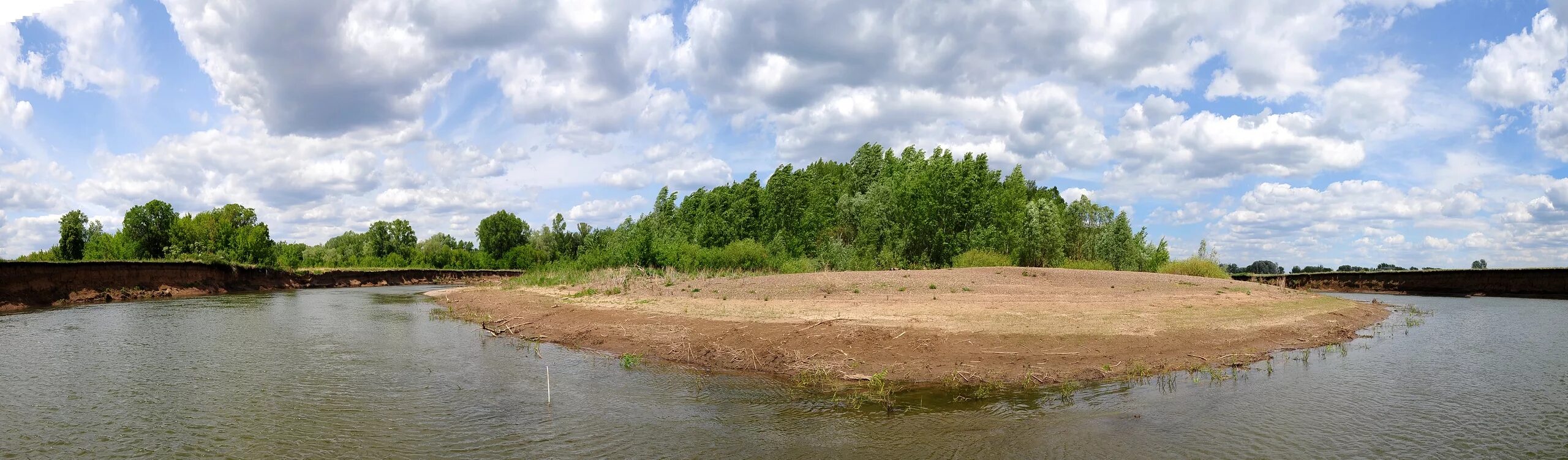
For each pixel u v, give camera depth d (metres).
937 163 49.38
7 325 21.16
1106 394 10.27
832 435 8.37
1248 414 9.13
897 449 7.81
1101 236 44.72
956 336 13.52
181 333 19.06
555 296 25.66
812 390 10.88
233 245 53.56
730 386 11.30
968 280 23.72
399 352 15.32
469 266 84.75
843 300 19.86
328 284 55.53
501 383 11.70
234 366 13.45
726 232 62.72
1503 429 8.51
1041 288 22.86
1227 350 13.33
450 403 10.24
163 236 56.72
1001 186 54.09
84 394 10.93
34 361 14.12
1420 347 14.78
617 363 13.67
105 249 50.94
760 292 21.81
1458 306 26.77
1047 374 11.41
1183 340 13.74
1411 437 8.20
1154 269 44.94
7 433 8.79
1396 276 37.94
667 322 17.00
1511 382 11.09
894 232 49.94
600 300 22.95
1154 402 9.73
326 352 15.27
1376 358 13.30
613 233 58.25
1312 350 14.20
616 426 8.91
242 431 8.83
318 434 8.68
